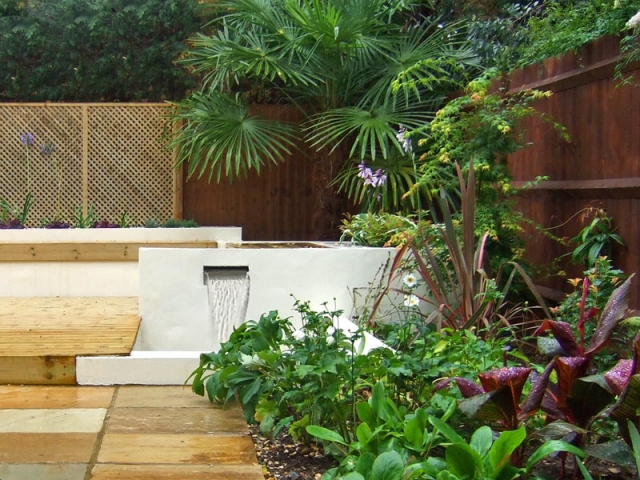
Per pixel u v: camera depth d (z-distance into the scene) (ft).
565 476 7.33
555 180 15.84
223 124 24.68
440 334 10.73
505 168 15.89
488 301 11.95
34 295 20.11
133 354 12.76
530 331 14.26
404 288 14.35
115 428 10.00
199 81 32.89
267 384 9.49
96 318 15.19
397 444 6.86
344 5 23.81
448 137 16.96
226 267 14.74
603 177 13.89
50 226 25.13
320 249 14.94
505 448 5.93
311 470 8.46
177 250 14.56
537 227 15.20
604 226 13.50
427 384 8.77
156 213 29.37
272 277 14.84
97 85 33.42
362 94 25.61
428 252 13.30
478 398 6.47
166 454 8.96
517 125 17.28
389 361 8.72
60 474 8.23
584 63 14.58
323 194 25.90
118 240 22.76
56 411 10.79
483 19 25.85
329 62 24.81
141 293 14.55
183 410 10.92
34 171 28.96
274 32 25.54
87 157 28.99
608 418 7.23
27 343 12.87
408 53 24.80
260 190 29.53
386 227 17.48
